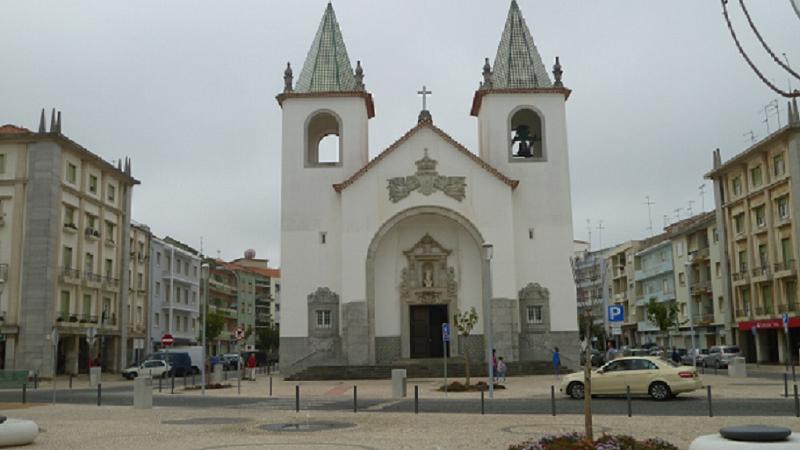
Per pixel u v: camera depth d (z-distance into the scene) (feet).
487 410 71.97
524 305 144.05
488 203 143.64
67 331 160.15
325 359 142.51
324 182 148.36
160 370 162.30
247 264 382.42
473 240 146.30
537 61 155.43
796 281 166.20
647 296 274.16
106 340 186.19
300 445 47.57
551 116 151.02
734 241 192.85
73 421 64.85
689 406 72.84
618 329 71.92
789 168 165.48
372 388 110.01
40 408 79.82
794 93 28.40
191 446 47.91
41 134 156.56
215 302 297.74
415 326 146.41
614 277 306.96
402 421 61.87
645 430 52.85
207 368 181.57
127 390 119.85
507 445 46.83
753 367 169.68
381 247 146.61
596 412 67.82
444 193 143.95
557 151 149.59
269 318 363.97
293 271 145.59
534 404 78.33
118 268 189.98
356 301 140.67
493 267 141.69
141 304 212.84
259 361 251.19
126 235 193.67
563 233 146.61
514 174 148.77
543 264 145.48
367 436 52.01
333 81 153.07
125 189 195.11
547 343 142.82
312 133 160.04
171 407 80.59
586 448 37.37
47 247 154.20
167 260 238.48
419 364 135.33
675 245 245.04
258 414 70.33
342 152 149.28
